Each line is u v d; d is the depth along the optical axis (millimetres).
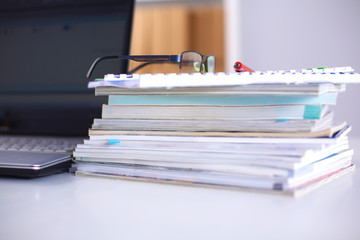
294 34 2914
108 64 937
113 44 948
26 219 379
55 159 609
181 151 542
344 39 2793
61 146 757
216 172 517
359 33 2752
